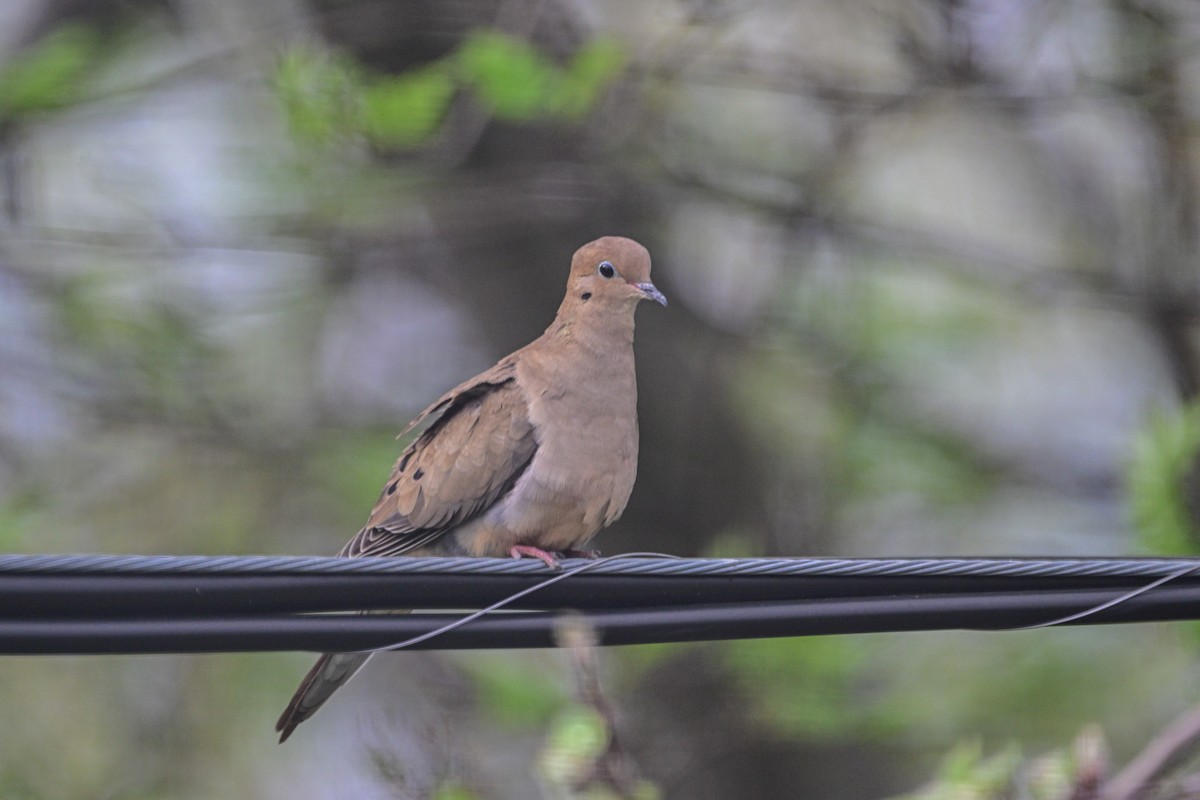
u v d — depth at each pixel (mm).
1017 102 14773
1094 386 16688
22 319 14562
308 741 14953
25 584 6176
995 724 14062
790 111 16109
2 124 13453
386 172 13656
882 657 14031
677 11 13664
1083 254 16891
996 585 6562
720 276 17141
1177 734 8727
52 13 15508
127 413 14719
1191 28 14414
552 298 16375
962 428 16312
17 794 13711
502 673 12469
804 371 16156
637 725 14016
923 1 14797
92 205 14922
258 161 14102
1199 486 10992
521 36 13227
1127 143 16516
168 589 6270
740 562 6477
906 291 16469
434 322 17016
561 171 14594
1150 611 6562
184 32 15383
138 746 14914
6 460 14680
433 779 8719
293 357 16062
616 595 6527
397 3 14516
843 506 15641
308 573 6371
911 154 17312
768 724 13297
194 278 14867
